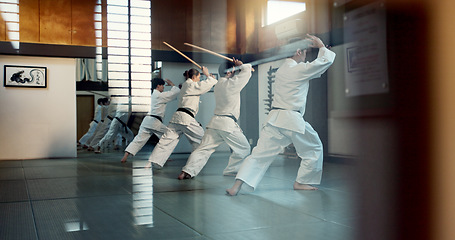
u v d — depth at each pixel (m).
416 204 0.30
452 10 0.30
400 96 0.31
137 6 6.85
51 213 2.21
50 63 6.66
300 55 2.47
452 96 0.30
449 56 0.29
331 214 1.53
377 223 0.32
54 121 6.66
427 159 0.30
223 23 5.91
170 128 4.59
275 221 1.57
